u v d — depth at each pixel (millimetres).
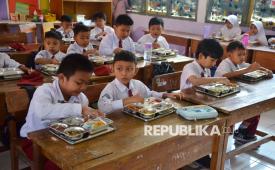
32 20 5098
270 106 1878
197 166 2205
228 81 2021
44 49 2918
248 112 1714
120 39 3311
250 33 4359
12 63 2455
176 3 5613
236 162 2365
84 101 1627
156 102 1600
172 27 5758
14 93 1623
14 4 5250
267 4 4488
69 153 1108
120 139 1239
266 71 2377
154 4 5988
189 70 2062
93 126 1263
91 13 6195
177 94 1801
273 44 4148
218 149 1618
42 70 2402
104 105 1579
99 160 1076
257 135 2678
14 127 1749
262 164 2357
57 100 1497
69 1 5699
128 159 1150
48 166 1374
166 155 1330
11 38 3391
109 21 6191
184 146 1420
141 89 1864
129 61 1740
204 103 1677
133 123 1400
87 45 3256
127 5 6504
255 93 1921
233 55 2412
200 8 5242
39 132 1265
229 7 4910
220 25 5004
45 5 5590
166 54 3209
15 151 1746
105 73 2379
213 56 2031
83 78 1420
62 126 1273
